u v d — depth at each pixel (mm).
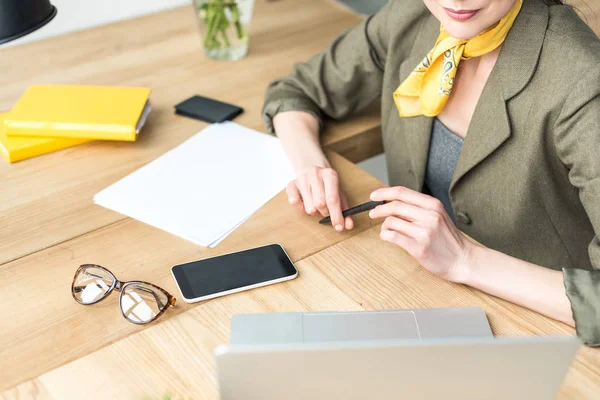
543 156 1176
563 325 974
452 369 734
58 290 1041
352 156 1544
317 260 1089
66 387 868
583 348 934
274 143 1423
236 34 1762
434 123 1375
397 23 1403
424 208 1078
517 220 1262
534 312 995
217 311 983
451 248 1048
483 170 1259
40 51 1827
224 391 746
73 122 1391
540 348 722
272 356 710
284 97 1488
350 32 1541
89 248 1129
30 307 1009
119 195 1262
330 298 1008
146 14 2059
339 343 709
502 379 750
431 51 1270
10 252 1124
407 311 972
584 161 1069
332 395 749
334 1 2152
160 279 1053
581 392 854
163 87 1651
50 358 918
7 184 1305
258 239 1143
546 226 1275
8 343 944
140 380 875
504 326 965
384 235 1058
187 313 980
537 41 1143
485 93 1205
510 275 1023
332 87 1512
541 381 758
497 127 1191
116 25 1980
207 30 1751
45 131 1393
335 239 1141
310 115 1472
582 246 1308
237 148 1403
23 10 1087
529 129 1159
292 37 1926
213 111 1524
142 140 1440
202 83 1675
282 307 991
